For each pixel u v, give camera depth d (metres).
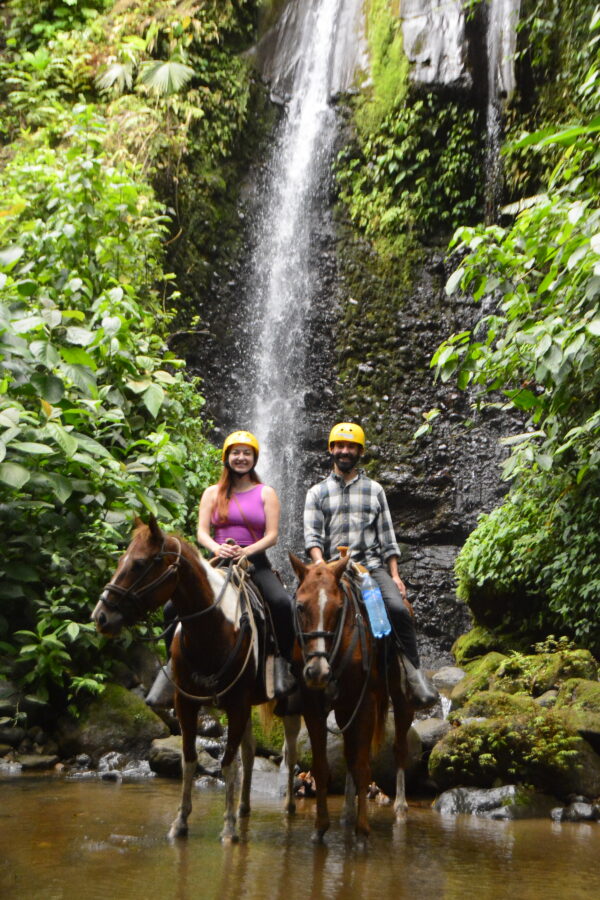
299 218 16.27
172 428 9.95
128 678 7.93
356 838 5.21
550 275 7.28
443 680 9.96
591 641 8.96
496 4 15.94
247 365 15.09
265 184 16.06
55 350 7.40
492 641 10.43
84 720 7.36
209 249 15.05
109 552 8.12
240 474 5.78
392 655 5.91
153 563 4.92
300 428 15.20
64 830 5.14
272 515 5.72
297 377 15.49
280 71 16.80
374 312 15.79
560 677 8.17
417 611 13.84
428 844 5.16
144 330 10.65
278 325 15.59
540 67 15.07
